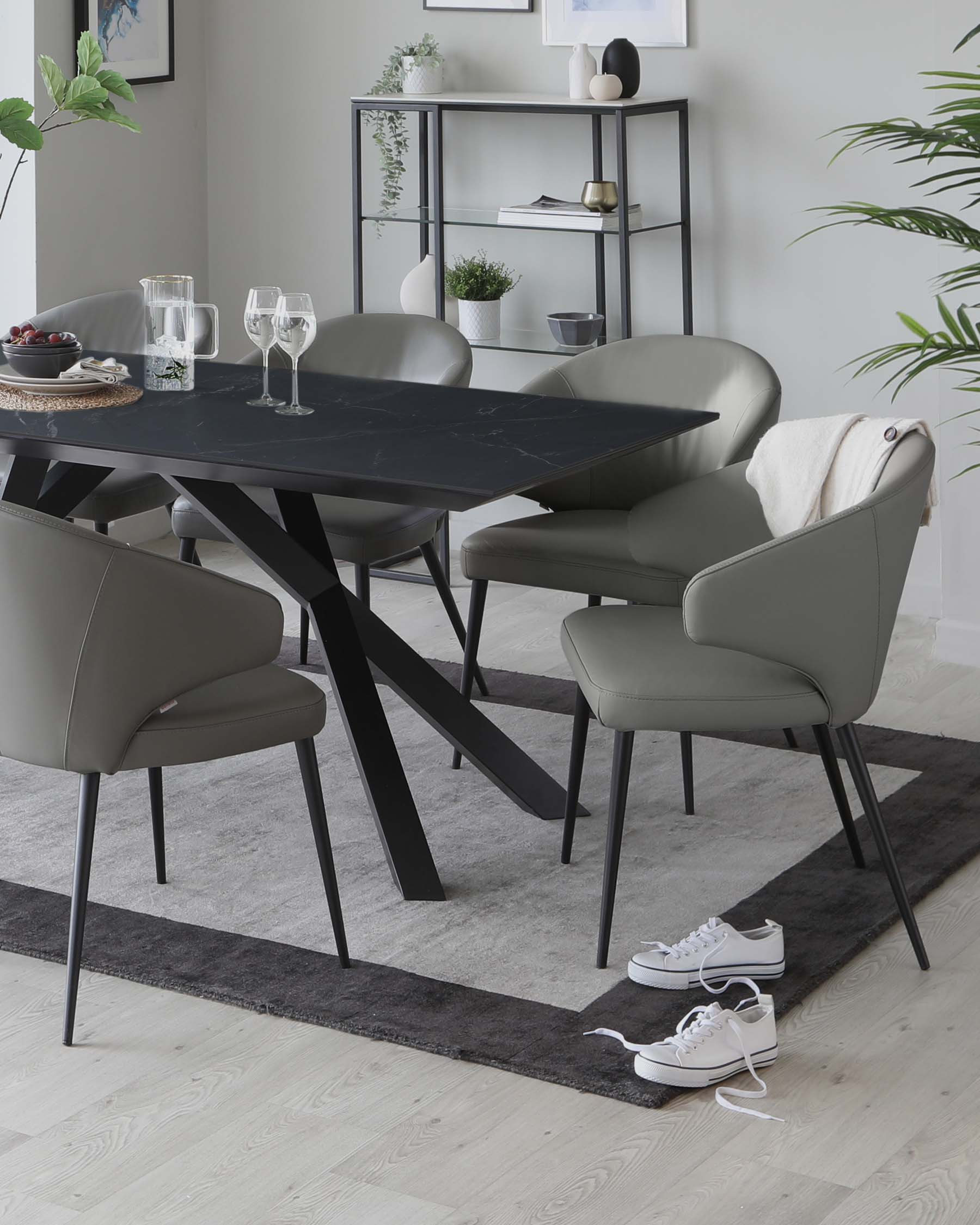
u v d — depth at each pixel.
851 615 2.78
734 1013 2.61
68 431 3.15
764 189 4.98
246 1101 2.54
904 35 4.68
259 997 2.82
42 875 3.29
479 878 3.30
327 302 5.84
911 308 4.83
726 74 4.96
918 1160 2.38
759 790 3.71
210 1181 2.34
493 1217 2.26
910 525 2.84
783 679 2.85
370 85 5.56
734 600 2.71
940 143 3.34
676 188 5.14
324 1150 2.41
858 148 4.82
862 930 3.04
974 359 3.40
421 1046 2.67
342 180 5.70
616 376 3.89
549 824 3.55
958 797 3.64
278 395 3.58
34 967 2.94
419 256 5.63
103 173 5.41
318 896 3.22
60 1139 2.44
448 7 5.35
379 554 3.79
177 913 3.13
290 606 5.09
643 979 2.85
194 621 2.60
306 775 2.86
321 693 2.86
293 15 5.64
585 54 4.95
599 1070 2.59
